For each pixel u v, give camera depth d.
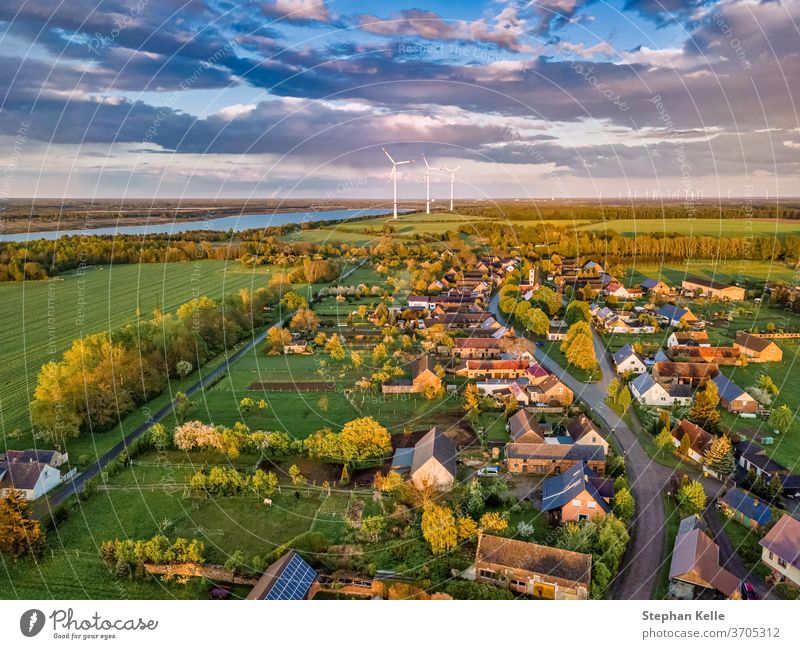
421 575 49.56
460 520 54.09
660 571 49.81
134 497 63.03
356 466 69.06
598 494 58.28
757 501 57.53
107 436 78.12
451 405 87.44
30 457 67.56
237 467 69.00
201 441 72.25
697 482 58.78
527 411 84.12
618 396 88.62
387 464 69.75
